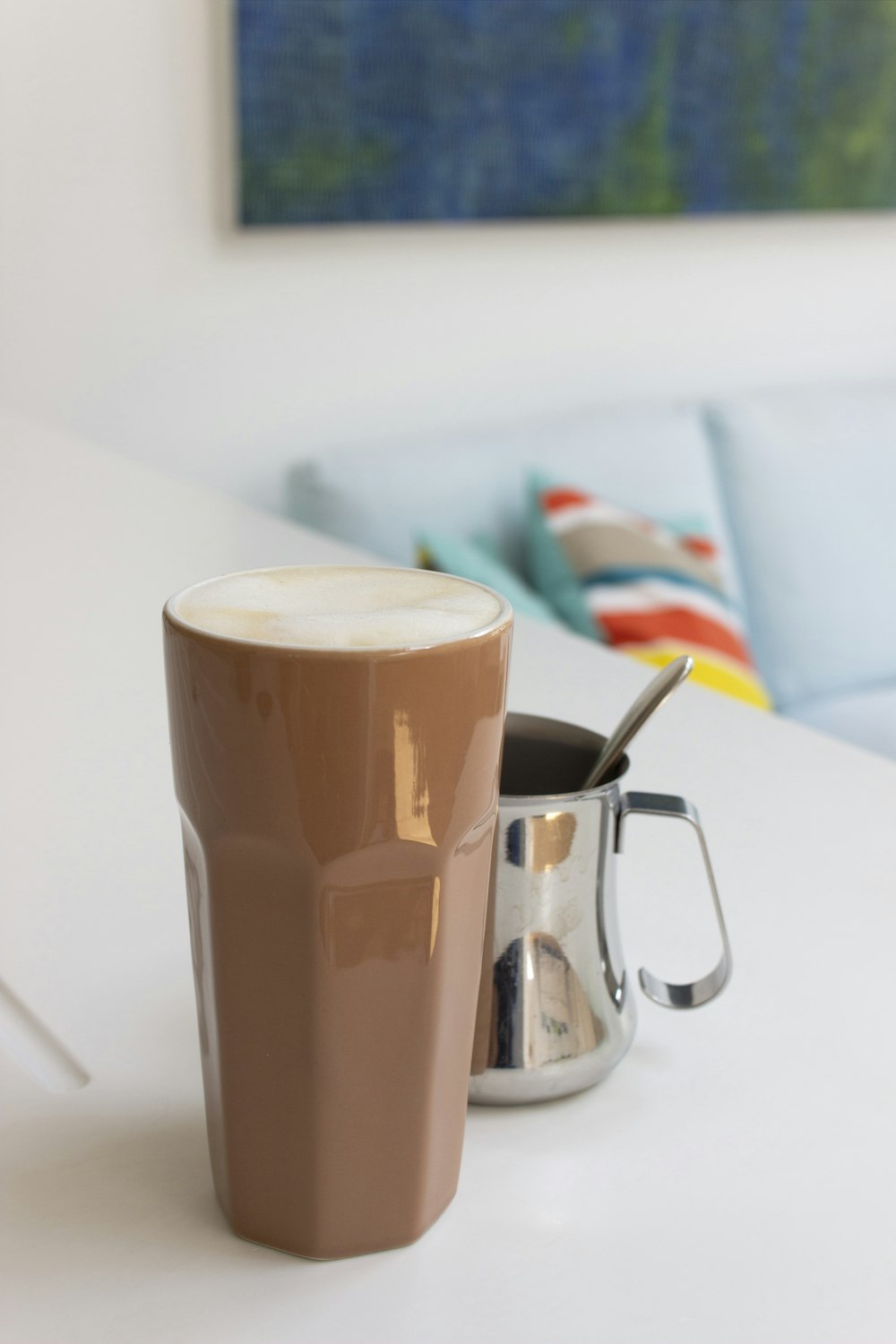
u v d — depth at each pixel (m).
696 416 2.44
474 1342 0.27
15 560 0.84
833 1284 0.29
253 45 1.90
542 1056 0.34
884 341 2.90
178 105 1.92
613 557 2.05
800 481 2.48
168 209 1.96
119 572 0.82
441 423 2.35
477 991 0.29
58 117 1.84
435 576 0.30
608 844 0.35
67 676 0.64
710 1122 0.34
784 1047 0.37
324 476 2.03
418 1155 0.28
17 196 1.84
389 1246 0.29
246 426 2.14
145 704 0.61
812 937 0.43
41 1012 0.38
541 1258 0.29
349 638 0.25
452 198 2.16
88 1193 0.31
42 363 1.93
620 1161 0.32
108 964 0.40
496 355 2.37
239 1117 0.28
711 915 0.44
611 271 2.46
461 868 0.27
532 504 2.12
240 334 2.09
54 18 1.79
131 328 1.99
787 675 2.41
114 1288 0.28
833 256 2.75
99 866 0.46
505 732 0.39
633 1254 0.29
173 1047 0.36
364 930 0.26
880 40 2.55
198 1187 0.31
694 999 0.38
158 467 2.08
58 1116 0.33
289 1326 0.27
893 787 0.56
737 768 0.57
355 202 2.07
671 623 2.03
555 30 2.17
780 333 2.74
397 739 0.25
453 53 2.08
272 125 1.96
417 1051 0.27
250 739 0.25
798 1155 0.33
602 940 0.35
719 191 2.46
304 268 2.12
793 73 2.47
